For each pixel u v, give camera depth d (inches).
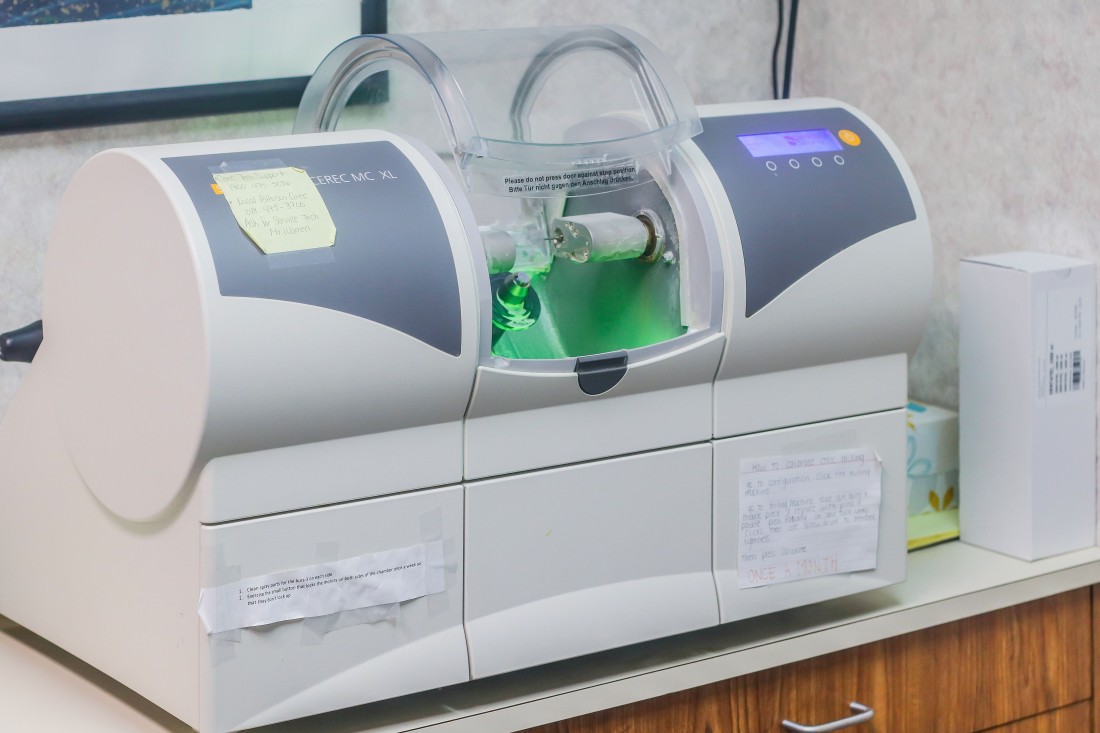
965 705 58.3
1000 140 65.4
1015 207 65.1
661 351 47.5
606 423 47.3
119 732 43.8
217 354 38.0
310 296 39.8
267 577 40.8
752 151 51.3
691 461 49.7
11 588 51.6
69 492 46.6
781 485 52.1
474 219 44.4
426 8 63.5
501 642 45.5
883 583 55.4
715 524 50.7
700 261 48.5
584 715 47.4
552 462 46.3
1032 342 59.2
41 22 53.2
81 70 54.6
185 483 39.7
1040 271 58.9
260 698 41.2
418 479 43.5
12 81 53.1
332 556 42.1
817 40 75.3
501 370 43.8
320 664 42.3
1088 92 60.7
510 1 65.9
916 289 53.3
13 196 55.3
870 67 72.1
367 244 41.5
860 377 53.7
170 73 56.7
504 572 45.7
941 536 63.5
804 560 52.9
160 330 39.8
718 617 50.6
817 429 52.7
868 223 52.0
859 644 53.8
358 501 42.5
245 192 40.4
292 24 59.2
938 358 70.5
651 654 50.1
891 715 55.9
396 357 41.4
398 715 44.6
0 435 51.0
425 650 44.1
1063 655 61.6
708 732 50.7
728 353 48.9
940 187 69.2
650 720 49.1
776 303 49.3
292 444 40.8
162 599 42.1
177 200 38.9
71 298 44.6
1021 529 61.0
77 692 47.1
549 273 52.1
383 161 44.3
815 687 53.5
